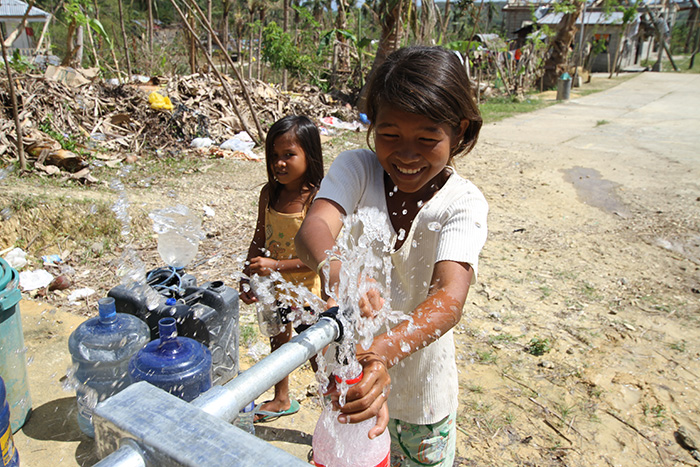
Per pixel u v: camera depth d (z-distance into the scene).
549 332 3.59
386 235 1.50
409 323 1.13
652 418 2.79
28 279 3.76
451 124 1.29
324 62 16.44
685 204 6.40
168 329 1.96
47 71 8.76
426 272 1.52
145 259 4.18
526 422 2.73
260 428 2.55
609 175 7.66
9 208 4.29
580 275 4.51
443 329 1.16
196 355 2.01
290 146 2.42
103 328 2.19
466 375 3.10
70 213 4.47
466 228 1.36
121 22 10.09
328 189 1.48
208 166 7.14
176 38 15.82
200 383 1.99
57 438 2.38
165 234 2.52
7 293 2.23
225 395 0.69
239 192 6.10
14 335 2.33
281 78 16.28
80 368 2.20
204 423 0.62
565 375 3.12
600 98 17.72
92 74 9.40
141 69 13.18
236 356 2.58
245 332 3.32
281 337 2.60
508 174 7.64
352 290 1.10
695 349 3.44
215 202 5.66
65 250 4.26
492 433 2.64
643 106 15.57
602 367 3.21
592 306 3.97
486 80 19.27
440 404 1.64
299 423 2.61
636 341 3.52
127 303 2.39
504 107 15.26
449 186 1.46
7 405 1.94
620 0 27.72
